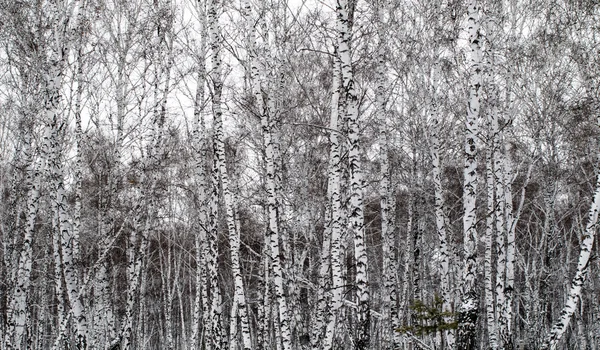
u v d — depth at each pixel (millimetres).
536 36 16547
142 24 15336
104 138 16375
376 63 14320
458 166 20969
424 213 19016
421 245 19422
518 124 17578
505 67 16062
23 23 14344
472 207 10039
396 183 19234
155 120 15047
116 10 15398
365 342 9414
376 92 15070
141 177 14734
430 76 15992
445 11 15680
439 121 17672
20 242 17062
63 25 12445
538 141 16547
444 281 14203
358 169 9828
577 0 16281
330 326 9797
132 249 14781
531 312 18734
